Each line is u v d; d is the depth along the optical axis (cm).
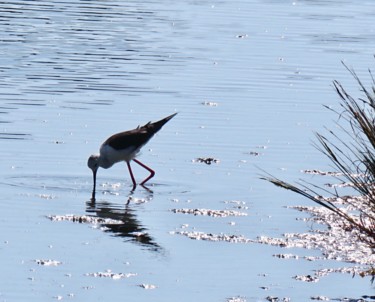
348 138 1684
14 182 1417
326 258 1147
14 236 1194
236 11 2975
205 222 1277
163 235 1220
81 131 1686
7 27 2547
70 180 1452
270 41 2528
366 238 1210
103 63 2216
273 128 1744
